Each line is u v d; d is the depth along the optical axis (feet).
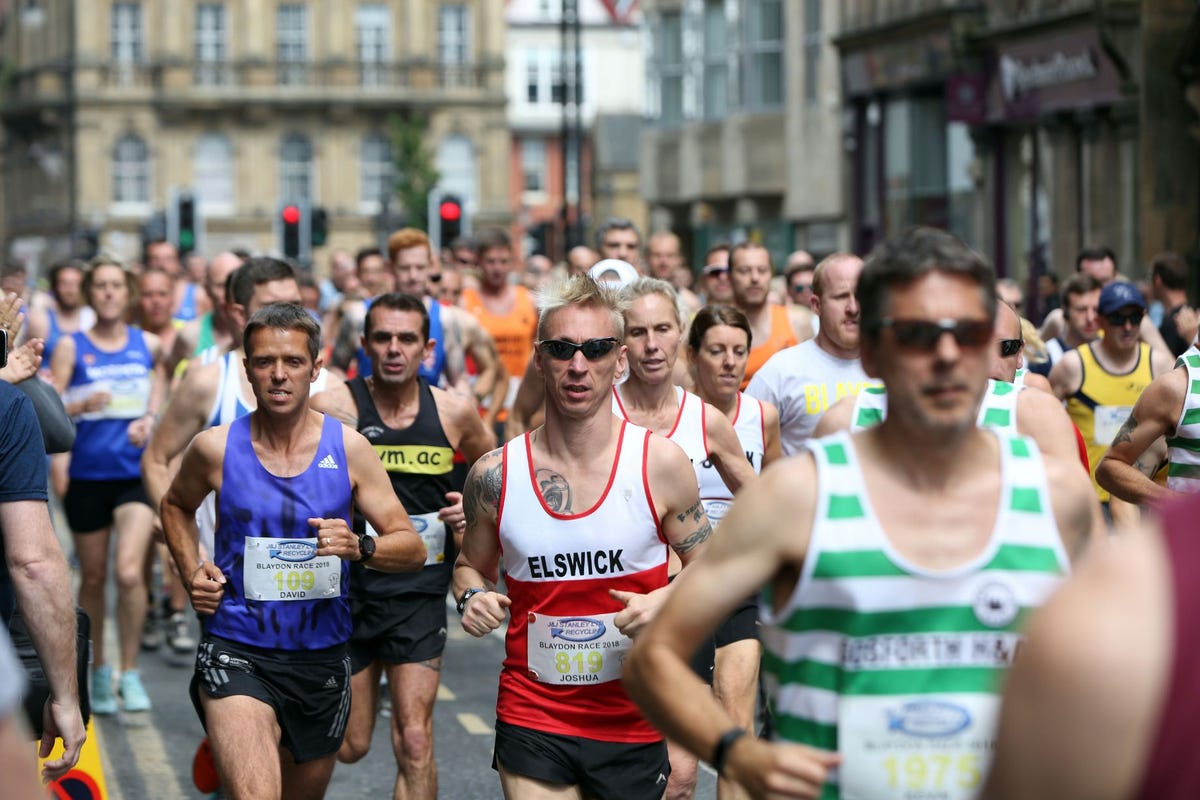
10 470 35.29
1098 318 69.36
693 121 288.71
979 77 190.90
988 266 23.77
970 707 24.00
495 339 98.02
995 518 24.21
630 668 25.18
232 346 58.39
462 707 69.56
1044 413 38.04
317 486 41.96
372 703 50.24
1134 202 159.94
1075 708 15.55
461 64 537.65
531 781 37.06
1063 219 178.40
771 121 263.29
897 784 24.08
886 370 23.82
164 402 77.92
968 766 24.06
